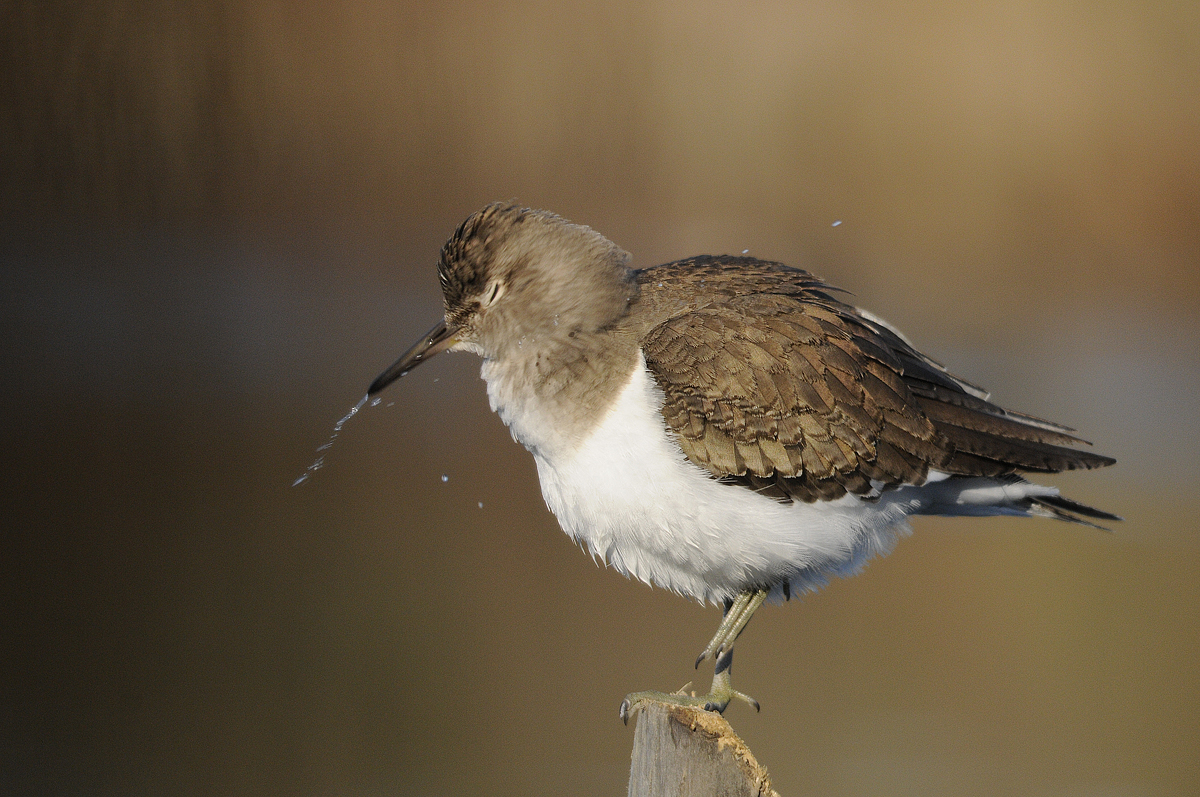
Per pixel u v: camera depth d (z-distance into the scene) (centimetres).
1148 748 1123
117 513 1600
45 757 1123
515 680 1218
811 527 715
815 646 1311
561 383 720
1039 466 749
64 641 1304
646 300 749
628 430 701
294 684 1234
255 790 1062
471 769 1095
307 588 1410
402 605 1358
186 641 1309
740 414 699
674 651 1279
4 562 1462
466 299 765
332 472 1717
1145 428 1748
